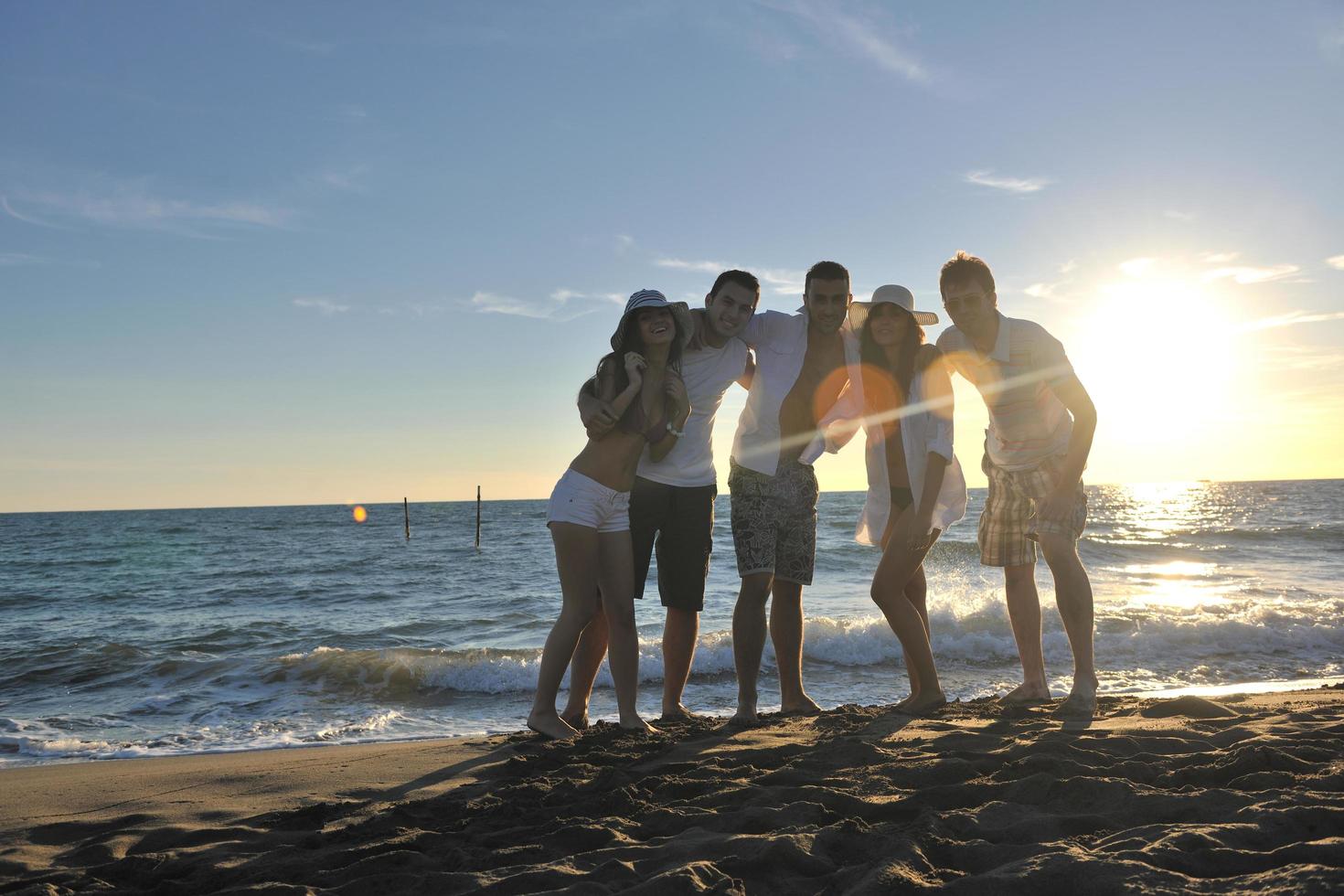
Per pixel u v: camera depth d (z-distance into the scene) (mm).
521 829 2463
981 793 2455
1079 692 3768
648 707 7277
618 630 4027
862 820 2266
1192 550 27328
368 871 2164
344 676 8977
